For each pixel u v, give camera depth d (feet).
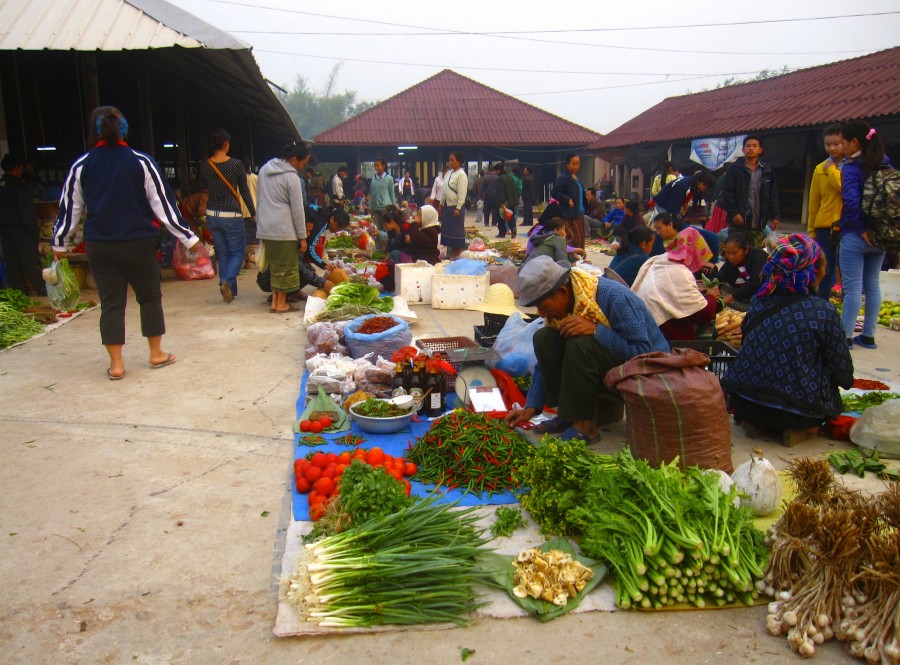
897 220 20.42
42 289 29.43
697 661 8.42
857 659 8.44
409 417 15.21
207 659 8.44
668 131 87.45
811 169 66.13
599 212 65.82
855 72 68.59
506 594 9.58
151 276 19.13
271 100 45.29
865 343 23.29
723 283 22.29
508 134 122.21
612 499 10.11
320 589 8.95
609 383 12.98
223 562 10.43
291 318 26.48
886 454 14.07
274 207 26.13
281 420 16.12
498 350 18.43
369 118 123.24
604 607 9.36
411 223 34.55
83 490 12.63
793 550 9.16
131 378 19.04
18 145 37.76
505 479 12.66
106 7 26.96
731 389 15.24
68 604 9.43
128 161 17.93
